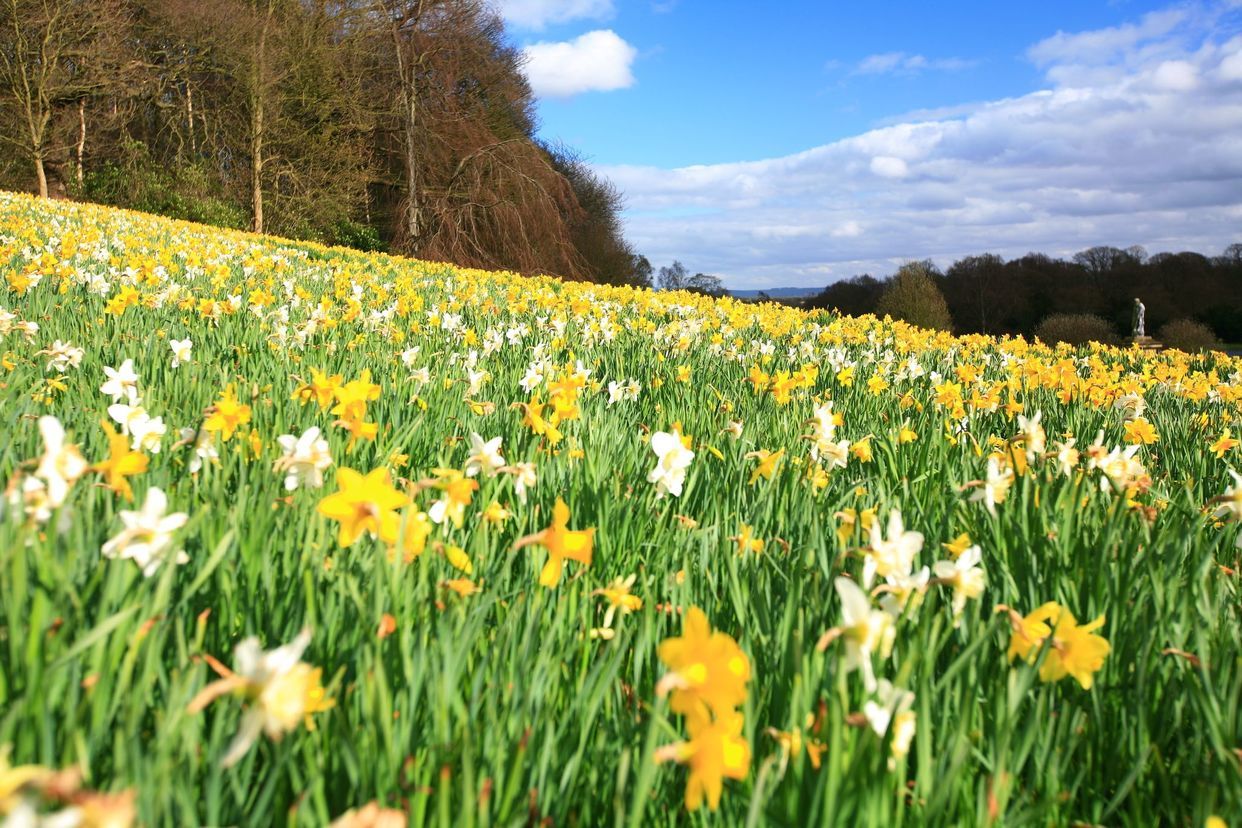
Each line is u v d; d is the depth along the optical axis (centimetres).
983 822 137
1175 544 238
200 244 1534
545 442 326
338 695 147
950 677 156
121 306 548
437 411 379
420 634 153
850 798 124
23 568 133
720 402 489
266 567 177
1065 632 153
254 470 228
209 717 150
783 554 240
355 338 623
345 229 4475
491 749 140
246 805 129
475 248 4412
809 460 316
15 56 3488
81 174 4022
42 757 119
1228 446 402
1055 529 246
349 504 156
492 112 4812
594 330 764
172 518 152
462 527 235
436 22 4506
